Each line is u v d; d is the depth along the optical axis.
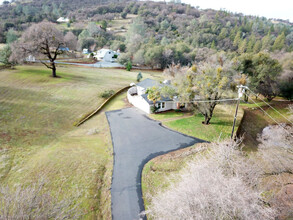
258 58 39.78
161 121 27.86
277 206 10.39
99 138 23.16
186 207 7.71
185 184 9.02
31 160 17.61
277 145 17.61
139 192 14.59
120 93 41.00
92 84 43.53
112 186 15.16
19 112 27.16
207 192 8.05
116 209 13.11
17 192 8.27
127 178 16.08
